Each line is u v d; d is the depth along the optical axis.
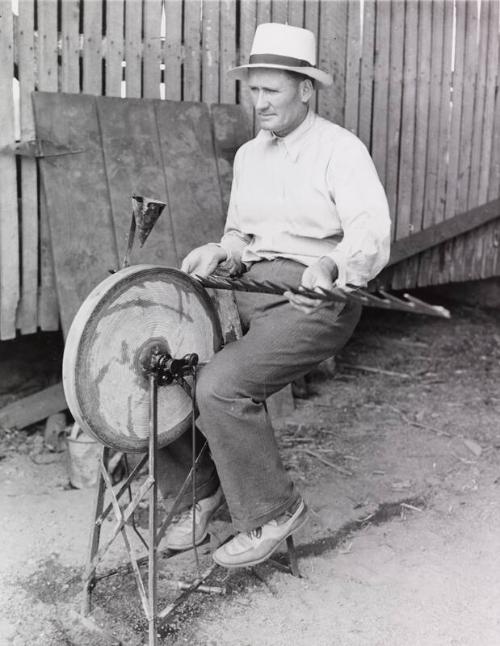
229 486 2.43
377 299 1.86
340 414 4.24
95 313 2.10
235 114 4.03
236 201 2.74
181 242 3.86
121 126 3.74
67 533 2.99
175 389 2.36
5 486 3.39
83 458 3.36
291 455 3.74
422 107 4.61
